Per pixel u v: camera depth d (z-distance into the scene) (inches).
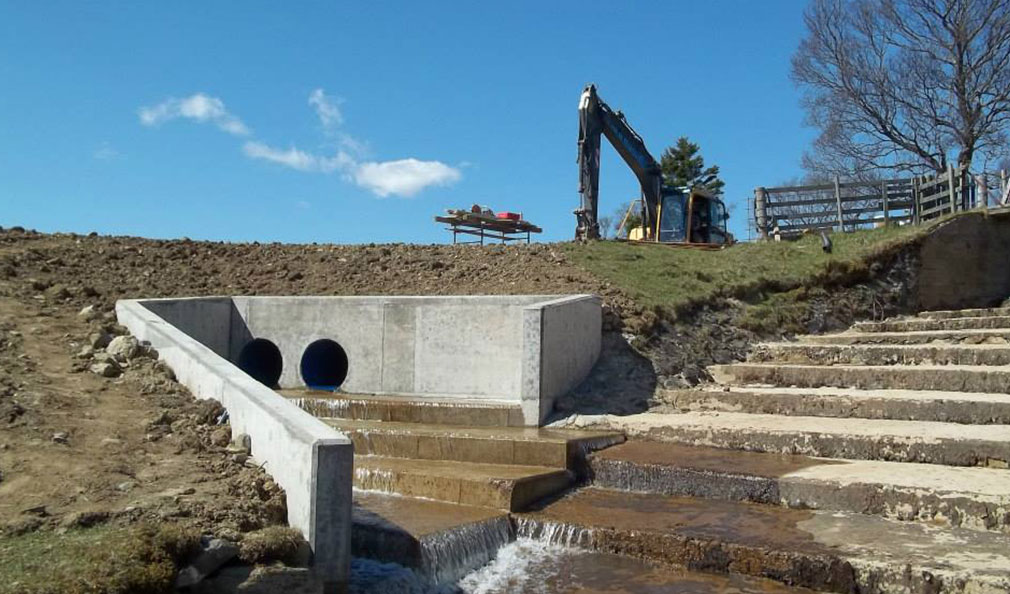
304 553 235.6
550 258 682.8
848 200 861.2
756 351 575.5
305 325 585.6
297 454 253.6
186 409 346.0
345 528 241.4
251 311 596.1
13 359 377.4
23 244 646.5
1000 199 986.1
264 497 265.1
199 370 373.4
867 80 1342.3
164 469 278.7
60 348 410.3
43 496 245.4
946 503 305.1
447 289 625.0
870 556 266.1
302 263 703.1
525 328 470.9
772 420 447.5
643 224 1016.9
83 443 295.0
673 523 316.8
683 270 666.8
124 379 381.1
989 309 634.8
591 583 281.0
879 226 824.9
